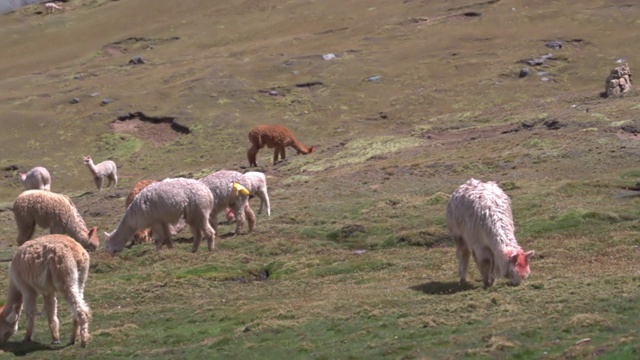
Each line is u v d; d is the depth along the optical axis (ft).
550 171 89.20
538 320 39.09
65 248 40.42
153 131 178.09
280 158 138.92
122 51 275.39
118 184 150.61
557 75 189.57
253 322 44.91
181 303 53.16
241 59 221.05
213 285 57.93
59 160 167.43
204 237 67.51
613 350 34.04
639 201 70.44
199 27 282.97
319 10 277.85
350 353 37.99
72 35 300.40
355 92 191.11
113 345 43.60
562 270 51.31
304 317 44.98
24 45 296.92
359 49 220.84
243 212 72.49
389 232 70.59
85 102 195.00
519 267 44.37
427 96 183.52
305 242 69.26
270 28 269.44
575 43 207.31
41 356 41.24
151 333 45.70
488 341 36.99
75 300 40.32
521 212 71.10
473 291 46.47
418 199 81.66
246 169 124.88
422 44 219.61
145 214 65.36
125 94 197.47
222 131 172.14
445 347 37.35
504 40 215.92
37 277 40.75
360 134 166.40
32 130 180.34
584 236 61.67
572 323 37.91
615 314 39.14
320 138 166.81
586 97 138.82
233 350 40.60
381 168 104.06
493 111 147.54
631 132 104.83
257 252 67.46
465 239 47.47
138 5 317.22
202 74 205.36
